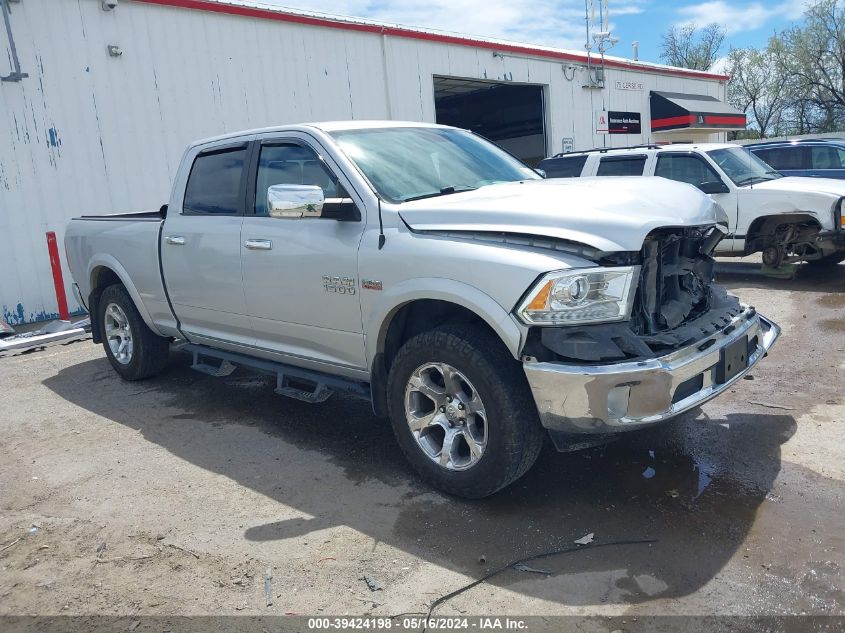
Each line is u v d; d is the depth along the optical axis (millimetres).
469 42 15422
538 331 3203
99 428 5062
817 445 4070
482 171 4539
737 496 3541
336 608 2812
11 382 6473
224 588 2990
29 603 2955
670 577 2898
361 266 3811
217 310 4914
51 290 9797
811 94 42688
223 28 11336
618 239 3150
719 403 4863
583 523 3367
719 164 9758
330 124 4438
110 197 10266
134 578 3102
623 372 3039
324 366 4301
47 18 9508
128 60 10297
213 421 5074
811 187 9016
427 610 2770
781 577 2857
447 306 3746
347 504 3691
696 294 4000
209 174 5027
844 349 5988
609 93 20078
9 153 9320
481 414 3430
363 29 13219
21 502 3904
